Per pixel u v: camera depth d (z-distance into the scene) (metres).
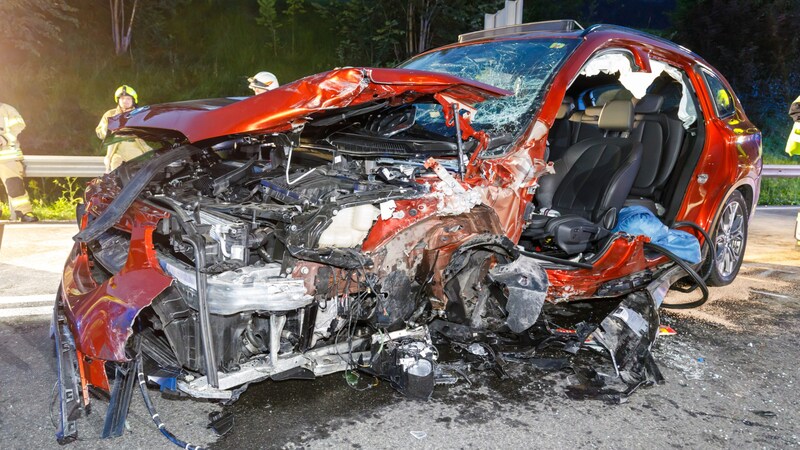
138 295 2.59
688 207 4.70
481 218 3.21
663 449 2.83
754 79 18.62
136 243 2.83
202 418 2.93
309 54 15.30
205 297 2.61
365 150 3.28
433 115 4.06
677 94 5.07
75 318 2.74
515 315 3.21
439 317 3.42
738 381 3.63
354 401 3.14
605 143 4.54
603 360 3.81
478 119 3.84
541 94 3.75
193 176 3.59
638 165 4.34
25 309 4.38
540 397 3.28
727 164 4.86
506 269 3.18
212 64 14.03
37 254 5.86
